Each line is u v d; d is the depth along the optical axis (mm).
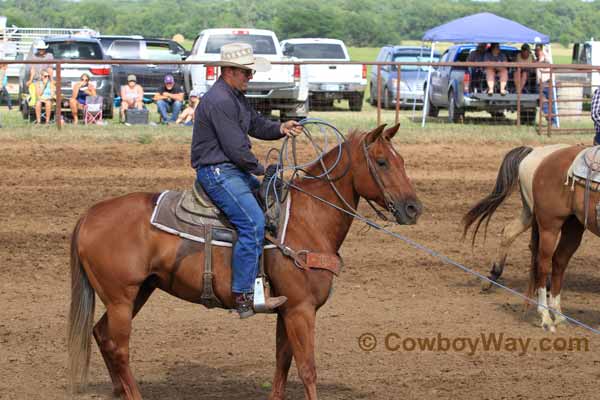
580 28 170125
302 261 7840
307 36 118000
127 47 33438
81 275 8047
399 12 183500
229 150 7738
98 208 8102
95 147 22484
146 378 9242
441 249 14969
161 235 7883
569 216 11188
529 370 9656
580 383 9242
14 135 23125
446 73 29359
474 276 13578
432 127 26406
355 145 8133
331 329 10914
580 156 10992
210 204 7965
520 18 169500
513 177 12016
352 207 8211
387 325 11133
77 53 28578
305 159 21531
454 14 173375
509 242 12664
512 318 11633
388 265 13945
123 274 7844
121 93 26391
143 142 23156
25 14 155250
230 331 10805
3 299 11938
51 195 17953
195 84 26859
